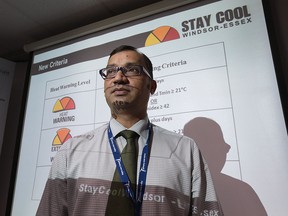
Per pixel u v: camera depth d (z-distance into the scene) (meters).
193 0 1.19
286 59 1.02
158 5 1.26
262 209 0.83
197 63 1.09
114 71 0.76
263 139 0.90
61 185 0.69
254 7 1.07
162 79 1.13
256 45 1.02
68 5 1.40
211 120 0.99
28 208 1.24
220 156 0.93
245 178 0.88
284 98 0.91
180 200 0.63
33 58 1.61
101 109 1.23
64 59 1.47
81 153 0.73
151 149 0.72
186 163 0.71
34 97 1.49
